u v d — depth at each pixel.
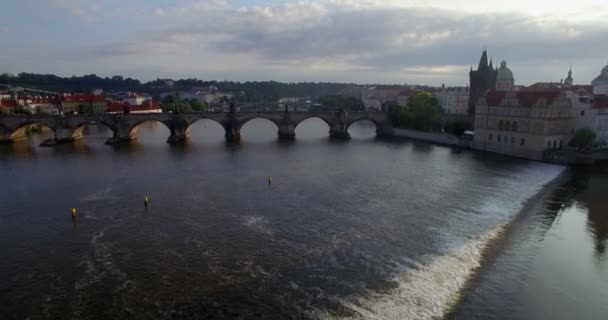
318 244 63.22
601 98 150.12
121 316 44.97
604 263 57.22
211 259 58.16
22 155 146.00
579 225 72.00
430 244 63.28
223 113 196.25
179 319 44.31
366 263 56.69
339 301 47.28
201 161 134.75
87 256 59.59
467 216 76.44
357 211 79.31
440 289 49.75
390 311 45.22
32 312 45.97
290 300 47.56
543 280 52.28
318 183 102.12
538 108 135.62
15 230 70.19
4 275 54.38
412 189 96.25
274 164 129.38
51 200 87.19
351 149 165.38
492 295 48.47
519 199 87.94
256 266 55.88
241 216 76.19
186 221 73.62
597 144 135.00
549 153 130.88
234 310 45.81
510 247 62.19
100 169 120.19
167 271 54.72
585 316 44.72
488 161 134.62
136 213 78.31
